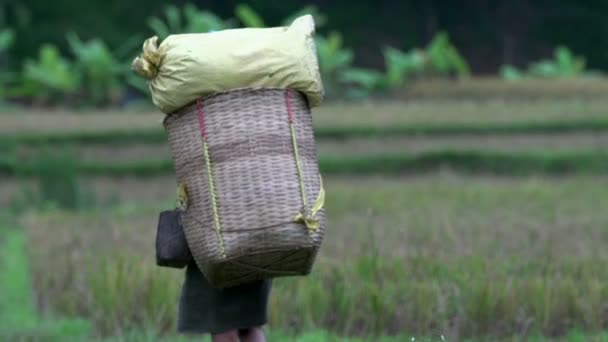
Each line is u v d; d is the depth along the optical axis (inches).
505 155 1262.3
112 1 2474.2
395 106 1653.5
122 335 450.9
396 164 1267.2
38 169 1063.6
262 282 308.2
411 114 1526.8
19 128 1453.0
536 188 930.1
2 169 1283.2
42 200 1040.2
